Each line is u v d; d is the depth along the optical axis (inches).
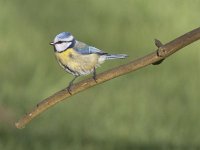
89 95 634.2
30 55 746.2
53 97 239.6
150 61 222.4
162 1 864.9
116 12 857.5
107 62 719.7
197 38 219.0
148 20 831.1
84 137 557.9
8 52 752.3
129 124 574.6
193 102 613.9
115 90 644.1
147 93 636.7
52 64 717.3
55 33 815.1
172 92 639.8
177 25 812.6
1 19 829.8
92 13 865.5
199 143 534.0
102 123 582.6
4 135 553.9
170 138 544.1
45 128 572.1
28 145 538.0
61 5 889.5
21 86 667.4
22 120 242.2
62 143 545.0
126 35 797.9
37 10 872.9
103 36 804.0
